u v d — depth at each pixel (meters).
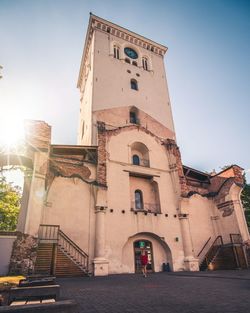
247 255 20.97
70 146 20.06
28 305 2.59
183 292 7.71
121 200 19.80
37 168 16.08
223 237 23.30
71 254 15.70
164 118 30.38
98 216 17.77
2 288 6.63
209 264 20.39
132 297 6.91
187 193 22.72
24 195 16.95
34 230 14.20
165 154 25.33
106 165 20.52
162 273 17.14
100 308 5.45
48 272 13.60
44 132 17.66
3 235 13.18
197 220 23.31
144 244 19.78
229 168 25.03
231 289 8.00
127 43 35.69
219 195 24.94
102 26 34.81
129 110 28.25
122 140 23.17
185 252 20.25
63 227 16.56
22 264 12.91
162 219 20.91
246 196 30.48
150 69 34.91
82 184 18.83
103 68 30.16
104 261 16.19
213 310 5.08
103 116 25.84
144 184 22.97
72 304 2.76
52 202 17.03
